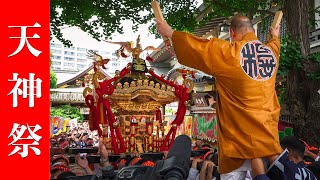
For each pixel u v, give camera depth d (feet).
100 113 23.43
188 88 25.43
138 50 24.88
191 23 31.22
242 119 8.18
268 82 8.49
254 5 28.81
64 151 26.02
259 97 8.27
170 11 30.63
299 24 23.45
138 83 23.80
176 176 5.53
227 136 8.40
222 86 8.62
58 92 76.28
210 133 39.32
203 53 8.43
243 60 8.38
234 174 8.53
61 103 81.05
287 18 24.08
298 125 23.00
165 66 69.51
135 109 24.12
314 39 30.45
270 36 10.05
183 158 6.01
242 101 8.26
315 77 21.65
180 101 25.12
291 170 8.54
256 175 8.07
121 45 24.93
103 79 23.59
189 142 6.63
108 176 7.52
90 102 24.85
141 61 24.85
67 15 28.78
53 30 29.45
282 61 21.71
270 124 8.20
